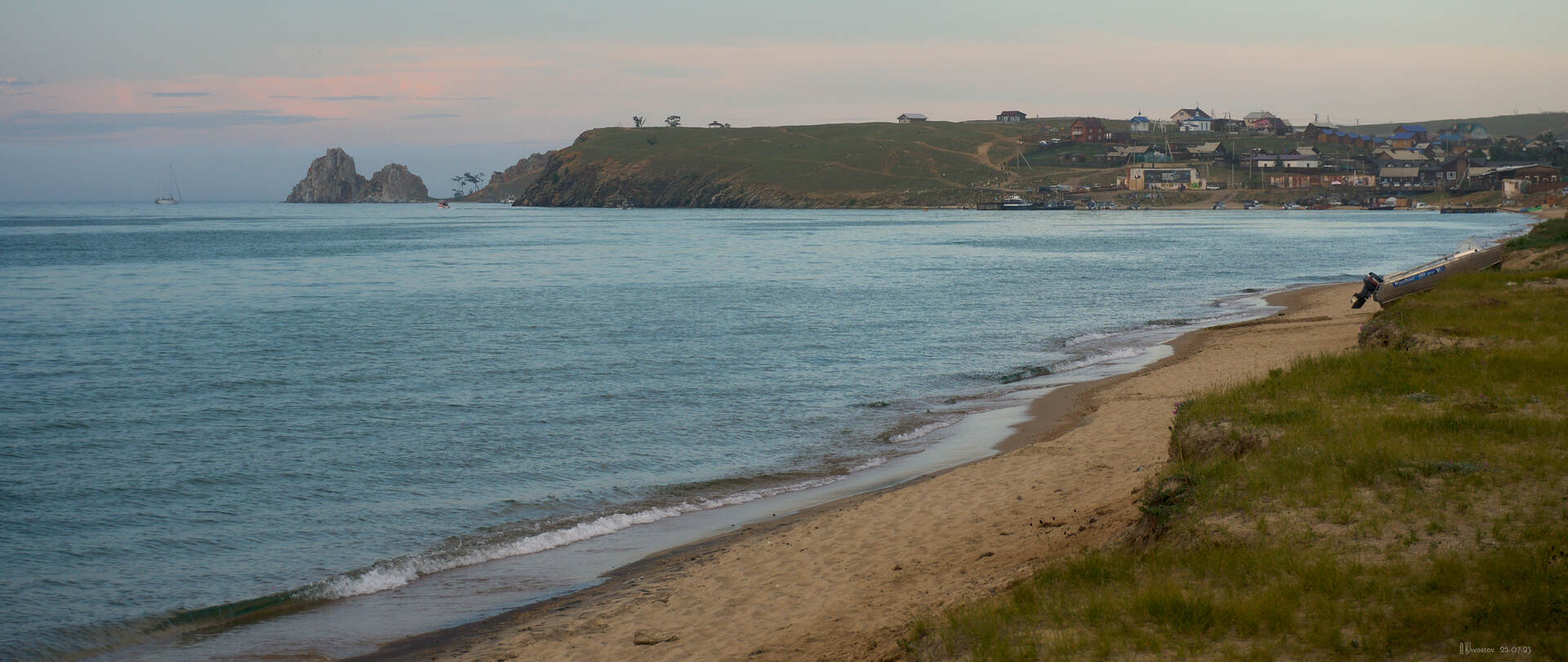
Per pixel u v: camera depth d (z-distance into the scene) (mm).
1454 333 21859
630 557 16016
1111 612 9305
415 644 12852
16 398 30297
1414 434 13305
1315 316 41094
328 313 52969
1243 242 113875
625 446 23922
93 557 16797
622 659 11461
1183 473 12492
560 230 173375
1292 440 13375
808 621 11852
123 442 24719
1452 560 9156
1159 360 33031
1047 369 32844
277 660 12648
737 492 19922
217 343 41844
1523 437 12961
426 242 133375
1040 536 13672
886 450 22922
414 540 17469
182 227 188625
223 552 16953
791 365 35312
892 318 48500
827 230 157250
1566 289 28516
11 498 20125
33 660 12961
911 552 14117
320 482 21141
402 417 27453
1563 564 8734
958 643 9461
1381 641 8141
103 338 43812
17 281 74000
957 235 136875
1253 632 8633
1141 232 141500
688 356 37250
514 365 35656
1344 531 10281
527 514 18828
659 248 113625
